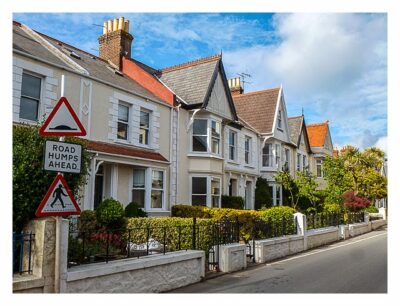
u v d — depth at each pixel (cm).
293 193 2739
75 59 1548
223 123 2095
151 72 2150
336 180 2762
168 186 1723
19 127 734
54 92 1264
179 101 1858
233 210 1582
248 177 2427
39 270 605
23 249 629
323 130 3709
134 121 1589
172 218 1178
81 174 793
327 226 2081
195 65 2058
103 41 2003
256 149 2534
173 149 1773
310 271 1097
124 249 938
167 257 838
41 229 613
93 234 833
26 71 1189
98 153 1323
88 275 657
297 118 3334
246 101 2848
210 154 1888
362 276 1023
